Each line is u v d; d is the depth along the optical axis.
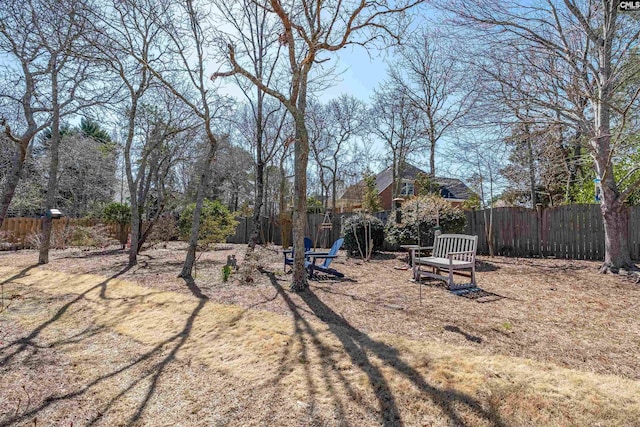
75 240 12.56
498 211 10.14
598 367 2.85
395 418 2.32
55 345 3.91
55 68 8.05
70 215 19.47
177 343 3.80
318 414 2.42
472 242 5.95
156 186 14.46
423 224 8.30
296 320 4.17
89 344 3.93
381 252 10.90
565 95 7.75
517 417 2.25
